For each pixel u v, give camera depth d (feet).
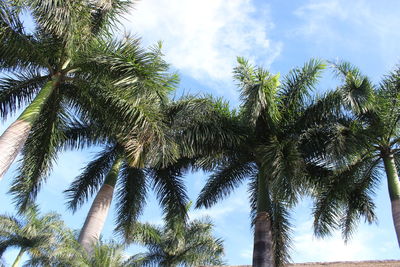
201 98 43.73
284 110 45.29
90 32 36.27
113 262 40.65
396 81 46.37
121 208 50.49
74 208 50.47
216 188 50.55
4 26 32.58
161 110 40.40
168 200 50.88
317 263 61.16
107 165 53.42
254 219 45.19
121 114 35.99
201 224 76.02
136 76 32.63
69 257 38.24
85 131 50.37
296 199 36.37
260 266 38.22
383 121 44.34
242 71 43.32
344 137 40.47
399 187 44.21
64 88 36.94
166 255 71.92
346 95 42.37
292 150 39.73
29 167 39.17
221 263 71.10
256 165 48.57
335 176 45.65
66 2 32.14
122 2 39.17
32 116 31.30
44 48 35.12
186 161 51.65
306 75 45.50
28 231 68.13
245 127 44.09
